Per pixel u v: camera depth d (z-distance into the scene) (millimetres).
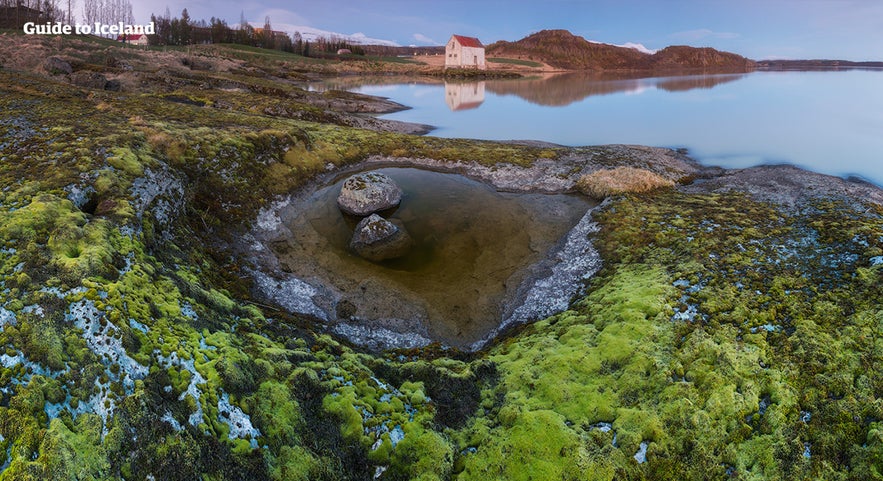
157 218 20500
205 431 10656
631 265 21297
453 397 14219
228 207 27125
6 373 9781
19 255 13484
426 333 20062
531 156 41375
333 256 25203
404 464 11688
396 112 78688
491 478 11367
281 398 12266
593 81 155625
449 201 32312
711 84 133625
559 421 12391
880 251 18625
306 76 125375
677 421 12094
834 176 37562
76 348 10914
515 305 21453
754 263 19359
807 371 13047
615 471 11148
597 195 33031
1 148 22500
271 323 17250
